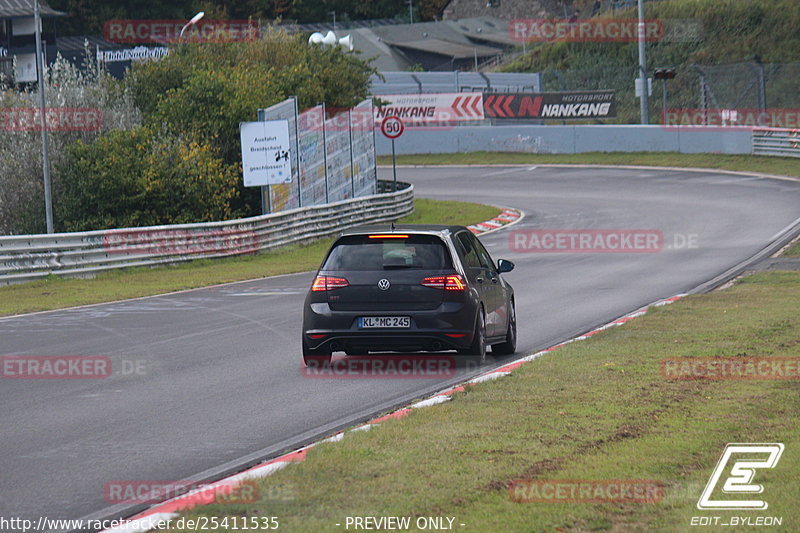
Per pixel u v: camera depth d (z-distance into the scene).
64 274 92.06
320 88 164.12
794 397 32.81
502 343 49.38
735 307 58.41
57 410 36.25
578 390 35.16
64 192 127.88
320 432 31.64
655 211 141.62
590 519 20.72
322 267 44.72
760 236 109.88
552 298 70.56
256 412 35.28
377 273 43.81
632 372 38.44
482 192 179.38
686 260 93.12
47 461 28.64
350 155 146.38
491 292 47.09
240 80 145.12
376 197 142.38
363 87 193.75
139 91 157.62
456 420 30.72
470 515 21.16
